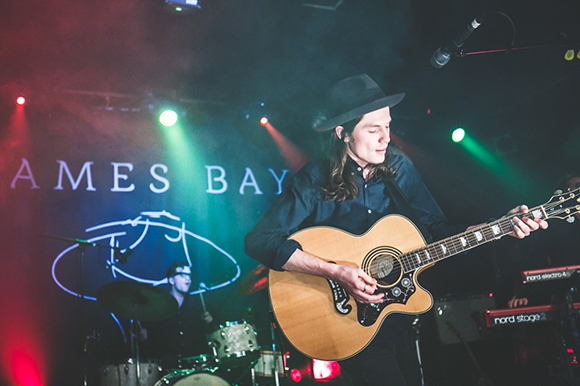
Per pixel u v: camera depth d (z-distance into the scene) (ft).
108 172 24.62
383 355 8.08
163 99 24.26
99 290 18.60
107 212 24.35
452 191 26.78
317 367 18.29
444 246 8.36
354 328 8.11
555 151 23.58
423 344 20.44
